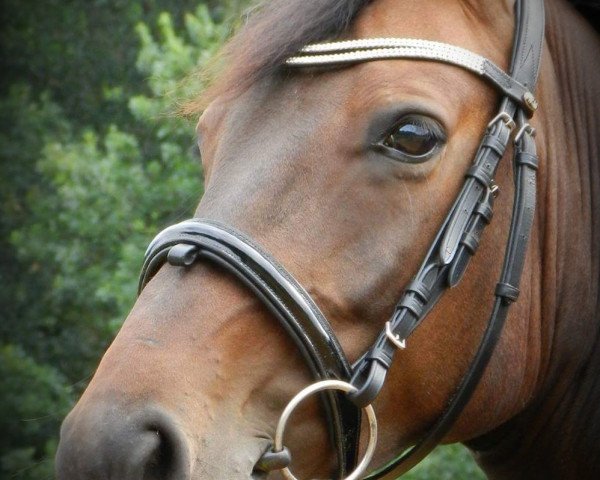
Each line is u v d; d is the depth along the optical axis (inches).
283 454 88.2
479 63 98.2
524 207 99.0
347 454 93.9
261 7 107.4
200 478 85.0
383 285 92.4
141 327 88.2
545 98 107.5
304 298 89.4
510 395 102.0
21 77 581.9
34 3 574.2
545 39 110.3
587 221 111.2
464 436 103.4
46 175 435.8
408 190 93.1
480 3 102.4
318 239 91.3
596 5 117.0
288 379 90.9
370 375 90.5
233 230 90.2
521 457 116.9
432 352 95.9
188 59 307.1
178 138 329.7
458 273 94.5
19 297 497.0
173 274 90.9
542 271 106.3
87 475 82.5
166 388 85.3
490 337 97.7
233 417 88.0
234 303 89.4
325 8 96.7
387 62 95.5
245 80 97.0
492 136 97.3
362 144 92.7
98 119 549.3
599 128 113.0
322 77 95.5
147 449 82.8
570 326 110.0
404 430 98.4
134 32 558.6
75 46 565.6
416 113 93.5
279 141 93.7
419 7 99.3
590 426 112.6
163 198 348.8
